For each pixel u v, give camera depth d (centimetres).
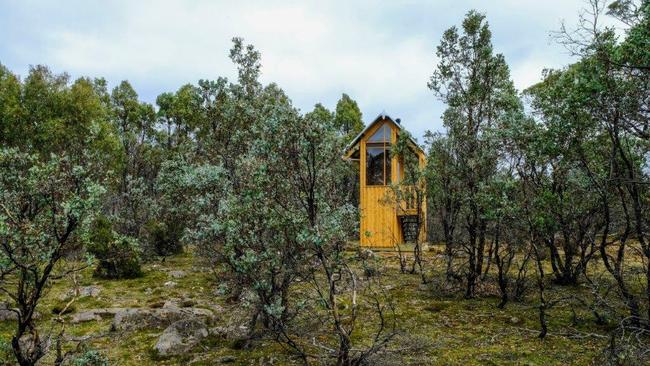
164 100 3919
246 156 1036
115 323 968
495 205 972
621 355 655
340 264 683
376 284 1288
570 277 1222
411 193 1521
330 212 723
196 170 1150
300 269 724
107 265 1498
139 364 786
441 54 1289
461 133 1176
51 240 557
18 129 2502
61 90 2767
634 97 724
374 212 1977
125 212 1970
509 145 967
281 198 703
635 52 686
